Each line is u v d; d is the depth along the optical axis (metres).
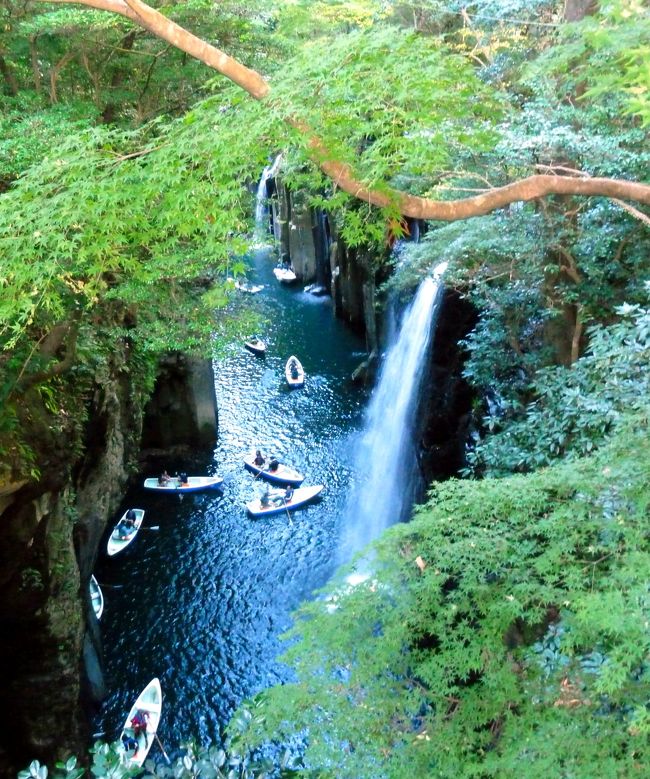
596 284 12.55
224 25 13.52
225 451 25.70
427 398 21.00
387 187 6.09
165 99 15.41
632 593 5.38
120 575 19.62
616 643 6.17
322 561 20.14
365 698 6.21
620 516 6.47
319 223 38.03
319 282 39.97
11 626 12.03
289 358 32.78
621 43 6.59
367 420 27.66
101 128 6.91
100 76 14.64
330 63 5.79
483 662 6.30
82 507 15.04
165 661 16.83
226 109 6.61
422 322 22.33
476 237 12.93
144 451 24.91
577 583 6.16
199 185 6.24
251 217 10.64
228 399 29.34
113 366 16.86
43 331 11.48
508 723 6.04
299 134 5.80
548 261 13.14
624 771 5.21
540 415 11.68
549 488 7.25
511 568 6.95
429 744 5.92
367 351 32.44
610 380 9.34
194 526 21.69
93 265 7.73
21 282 6.53
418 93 5.47
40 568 11.88
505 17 13.22
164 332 14.90
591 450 9.80
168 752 14.54
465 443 18.38
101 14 11.69
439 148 6.02
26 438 11.20
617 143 10.16
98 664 15.84
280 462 25.03
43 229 6.21
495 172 11.69
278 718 6.12
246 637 17.55
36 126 10.56
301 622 6.88
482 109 6.59
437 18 16.03
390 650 6.22
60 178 6.88
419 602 6.54
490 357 14.86
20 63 14.16
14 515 10.98
